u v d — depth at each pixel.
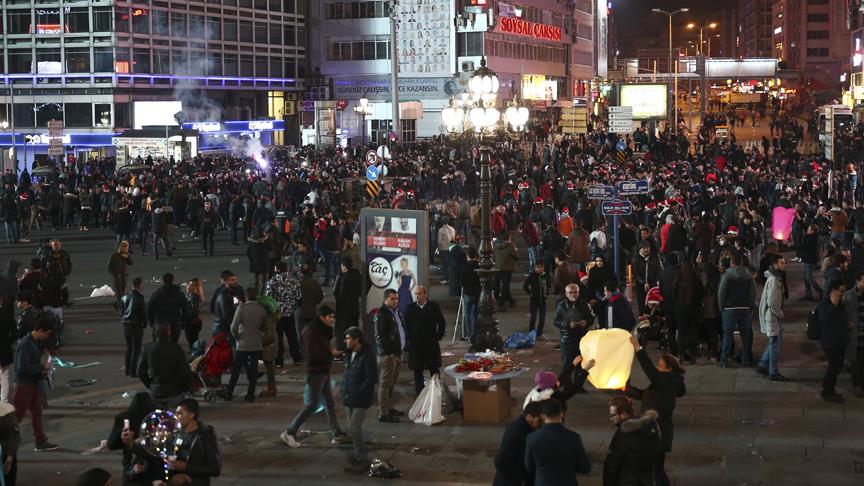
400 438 14.34
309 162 57.91
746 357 18.14
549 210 32.34
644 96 79.50
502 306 24.61
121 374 18.80
